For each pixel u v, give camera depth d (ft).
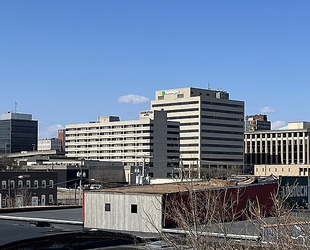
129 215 132.67
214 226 71.36
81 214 154.92
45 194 359.87
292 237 59.62
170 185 152.56
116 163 640.58
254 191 139.54
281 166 562.66
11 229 88.58
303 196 160.97
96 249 81.61
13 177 346.95
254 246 63.67
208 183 141.18
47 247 77.15
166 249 78.79
